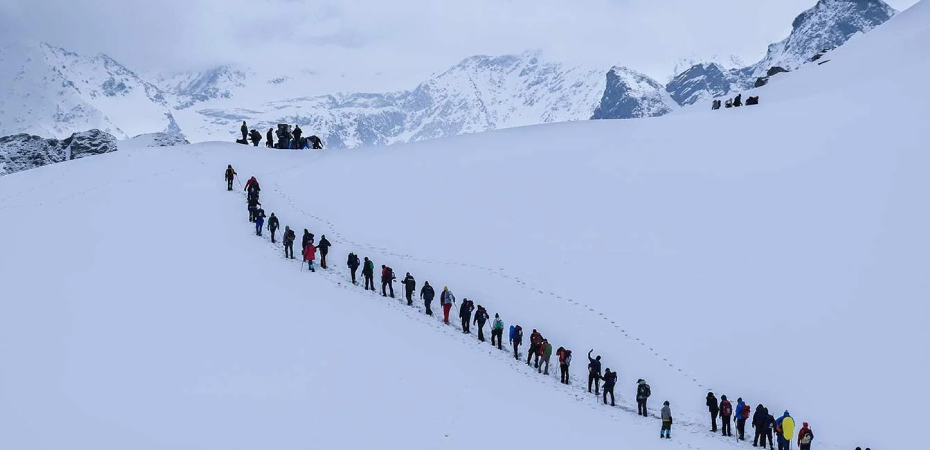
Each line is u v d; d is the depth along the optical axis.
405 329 39.03
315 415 29.38
